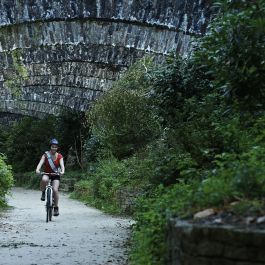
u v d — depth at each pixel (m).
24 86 27.55
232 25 8.83
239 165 6.58
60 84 27.08
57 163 18.09
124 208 20.61
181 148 12.59
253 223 4.84
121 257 9.91
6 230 14.34
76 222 17.19
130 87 25.03
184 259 4.91
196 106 13.24
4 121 54.84
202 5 13.74
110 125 25.94
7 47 16.81
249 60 8.95
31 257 9.88
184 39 15.16
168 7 14.32
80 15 15.20
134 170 22.30
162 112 16.03
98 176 26.47
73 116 42.41
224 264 4.67
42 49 21.20
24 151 54.25
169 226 5.89
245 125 10.02
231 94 9.53
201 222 5.09
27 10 15.47
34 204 26.47
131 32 16.20
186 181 9.20
